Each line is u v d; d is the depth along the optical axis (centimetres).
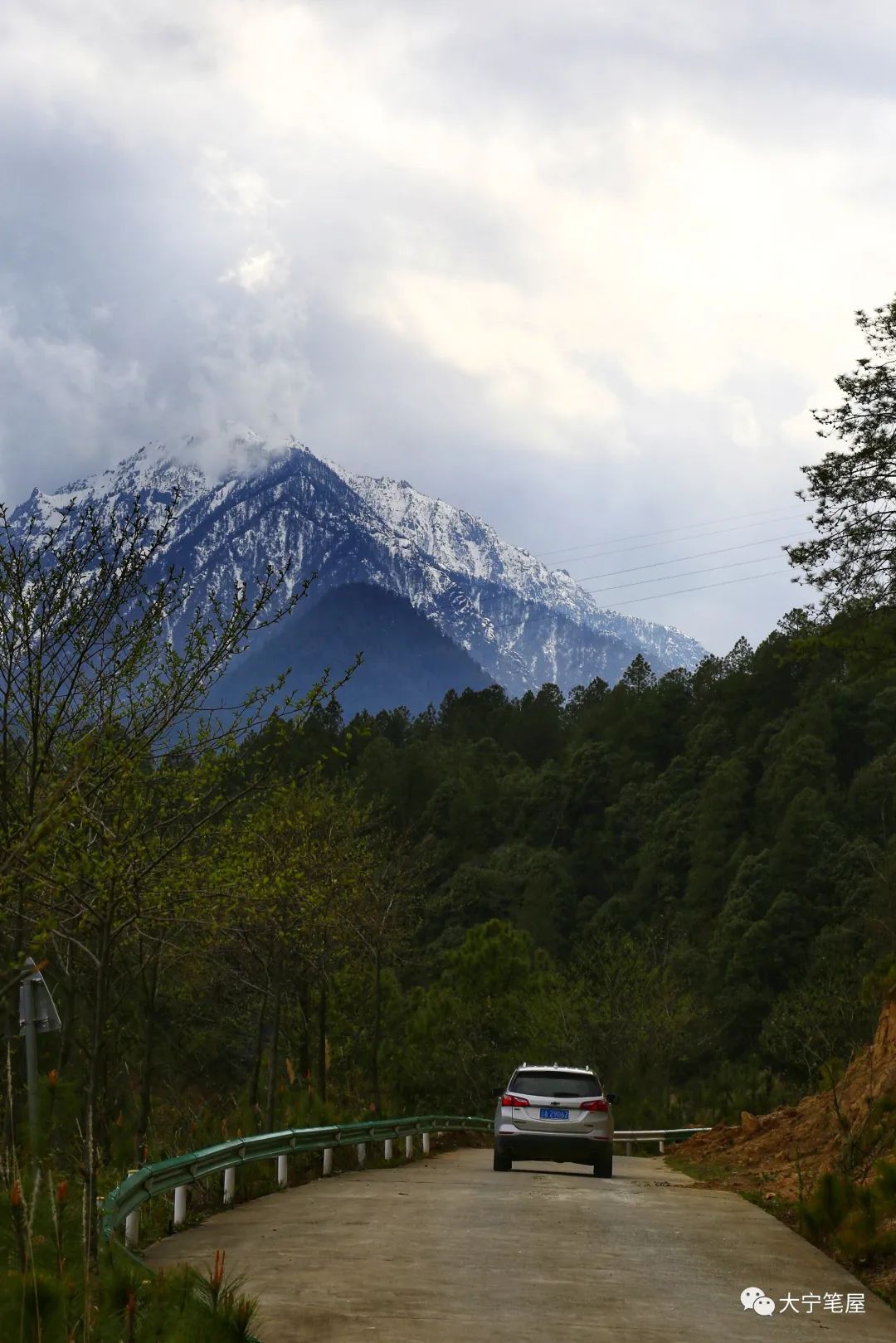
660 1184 2675
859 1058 3344
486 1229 1666
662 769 18438
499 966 6644
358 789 3481
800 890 11431
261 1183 2153
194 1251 1463
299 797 2761
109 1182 1531
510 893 13738
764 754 15125
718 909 12850
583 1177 2772
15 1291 855
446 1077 6181
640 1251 1530
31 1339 834
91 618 1477
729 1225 1816
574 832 16288
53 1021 1677
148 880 1611
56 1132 1686
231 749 1577
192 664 1509
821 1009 6238
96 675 1485
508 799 17438
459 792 16475
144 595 1523
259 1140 2056
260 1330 1041
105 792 1412
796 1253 1559
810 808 11956
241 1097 3672
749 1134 3634
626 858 15450
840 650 3175
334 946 3656
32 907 1622
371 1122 2844
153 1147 2106
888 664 3120
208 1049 4581
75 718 1473
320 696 1599
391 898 3800
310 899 2548
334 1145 2573
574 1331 1076
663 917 12962
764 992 10444
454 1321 1095
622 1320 1128
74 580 1466
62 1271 938
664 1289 1287
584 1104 2731
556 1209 1944
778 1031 6612
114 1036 2642
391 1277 1290
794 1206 2002
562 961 12788
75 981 2144
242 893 1789
